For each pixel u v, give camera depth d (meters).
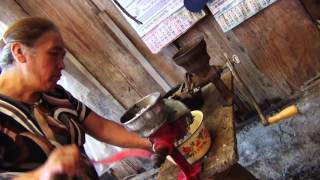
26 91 1.65
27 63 1.59
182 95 2.38
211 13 2.93
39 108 1.69
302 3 2.72
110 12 3.11
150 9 2.96
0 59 1.64
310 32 2.80
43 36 1.58
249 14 2.81
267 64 3.02
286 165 2.96
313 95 2.96
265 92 3.15
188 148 1.86
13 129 1.56
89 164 1.77
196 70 2.32
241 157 3.21
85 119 1.98
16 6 3.17
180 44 3.13
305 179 2.81
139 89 3.45
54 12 3.19
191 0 2.81
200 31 3.03
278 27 2.84
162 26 3.01
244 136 3.23
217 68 2.34
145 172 3.84
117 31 3.16
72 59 3.35
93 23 3.19
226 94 2.27
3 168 1.50
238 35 2.96
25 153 1.55
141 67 3.33
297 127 2.96
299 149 2.93
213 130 2.04
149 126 1.70
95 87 3.49
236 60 2.59
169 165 2.13
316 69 2.94
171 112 1.81
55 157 1.23
